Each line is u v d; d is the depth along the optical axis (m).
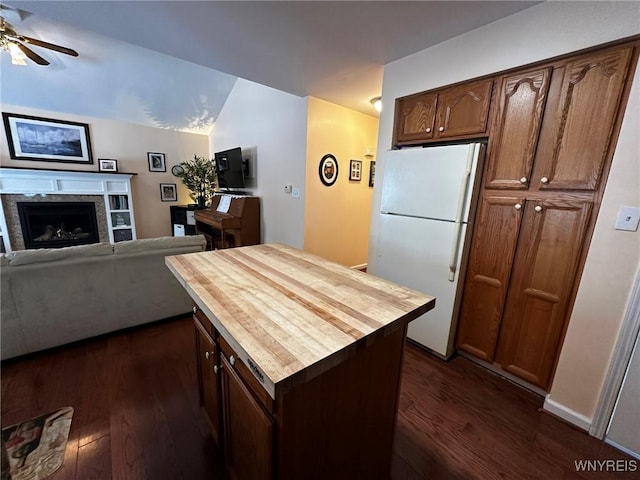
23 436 1.36
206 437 1.39
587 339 1.45
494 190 1.80
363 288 1.11
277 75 2.58
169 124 5.21
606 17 1.29
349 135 3.69
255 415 0.84
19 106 4.05
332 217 3.76
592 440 1.44
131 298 2.26
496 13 1.59
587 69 1.39
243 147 4.50
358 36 1.88
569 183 1.48
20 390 1.65
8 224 4.16
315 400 0.80
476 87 1.80
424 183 2.00
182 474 1.22
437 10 1.57
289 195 3.65
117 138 4.88
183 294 2.52
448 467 1.28
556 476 1.26
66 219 4.66
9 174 4.03
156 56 3.53
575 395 1.51
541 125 1.56
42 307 1.90
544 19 1.48
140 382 1.75
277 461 0.79
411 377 1.89
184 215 5.35
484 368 2.00
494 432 1.48
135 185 5.15
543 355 1.67
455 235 1.86
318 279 1.19
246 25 1.78
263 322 0.81
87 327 2.11
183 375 1.82
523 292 1.72
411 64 2.13
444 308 2.00
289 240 3.74
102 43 3.14
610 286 1.36
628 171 1.28
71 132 4.46
